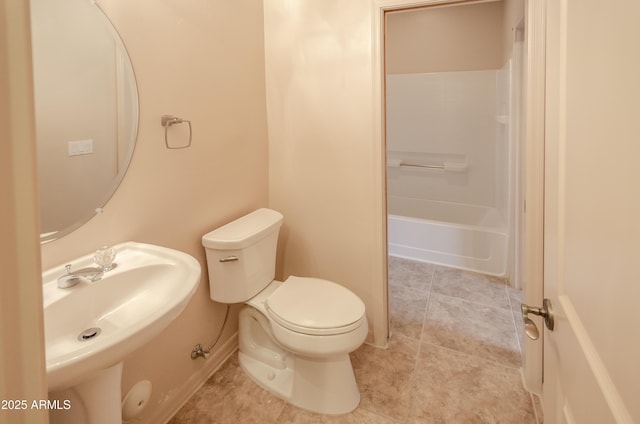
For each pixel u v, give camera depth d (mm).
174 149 1601
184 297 1057
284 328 1625
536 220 1664
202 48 1725
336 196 2186
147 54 1442
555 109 752
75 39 1189
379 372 1965
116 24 1314
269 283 2012
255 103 2160
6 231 306
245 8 2020
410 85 3945
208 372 1949
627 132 414
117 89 1333
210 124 1808
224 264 1771
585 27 560
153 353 1590
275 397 1811
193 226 1744
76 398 1061
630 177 407
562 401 718
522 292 2781
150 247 1358
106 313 1163
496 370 1960
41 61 1106
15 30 302
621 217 431
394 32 3910
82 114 1223
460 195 3930
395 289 2873
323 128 2148
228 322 2100
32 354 328
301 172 2254
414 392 1819
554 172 767
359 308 1683
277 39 2174
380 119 1997
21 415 324
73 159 1204
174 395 1716
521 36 2611
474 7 3531
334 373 1694
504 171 3271
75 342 1048
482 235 3113
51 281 1125
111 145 1327
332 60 2057
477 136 3736
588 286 550
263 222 1971
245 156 2098
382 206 2084
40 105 1109
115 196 1358
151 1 1447
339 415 1686
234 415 1705
